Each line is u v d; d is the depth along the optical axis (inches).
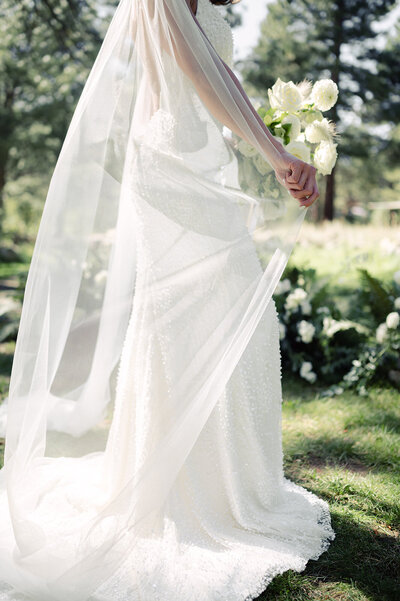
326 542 83.6
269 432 86.5
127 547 69.6
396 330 167.6
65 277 78.6
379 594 72.7
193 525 80.7
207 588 70.8
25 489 77.2
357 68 868.0
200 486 81.7
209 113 79.2
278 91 87.9
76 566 67.9
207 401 72.6
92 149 79.1
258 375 84.4
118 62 80.8
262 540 81.4
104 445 108.1
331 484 102.7
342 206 1859.0
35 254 77.2
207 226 78.3
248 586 71.9
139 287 83.4
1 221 944.9
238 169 80.7
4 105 969.5
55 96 884.6
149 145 79.8
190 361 75.0
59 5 398.3
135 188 80.0
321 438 126.8
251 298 75.0
